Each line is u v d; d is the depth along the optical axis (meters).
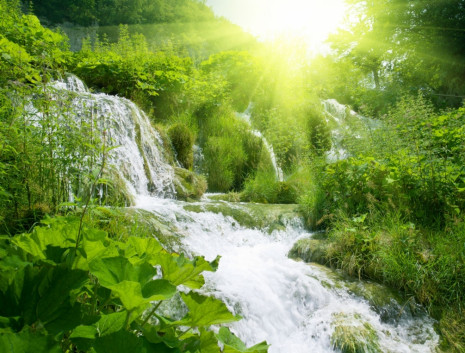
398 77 16.53
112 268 0.67
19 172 3.12
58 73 5.00
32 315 0.64
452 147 4.30
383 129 7.34
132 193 5.49
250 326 3.07
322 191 5.43
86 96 6.25
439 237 3.77
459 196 4.12
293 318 3.33
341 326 2.98
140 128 6.89
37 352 0.49
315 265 4.09
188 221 4.79
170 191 6.66
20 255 0.84
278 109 11.16
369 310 3.23
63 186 3.54
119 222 3.67
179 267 0.81
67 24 45.66
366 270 3.76
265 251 4.60
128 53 10.40
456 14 14.45
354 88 16.25
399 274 3.51
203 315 0.77
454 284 3.25
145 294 0.67
